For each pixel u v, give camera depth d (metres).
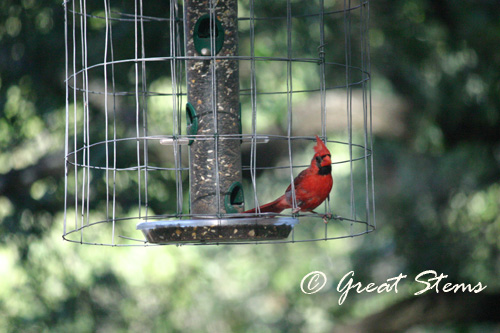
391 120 15.87
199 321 16.42
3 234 14.23
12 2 13.39
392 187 16.69
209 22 8.37
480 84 14.41
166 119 13.77
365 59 15.24
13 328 14.09
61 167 14.02
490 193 15.28
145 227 7.61
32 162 14.37
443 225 15.42
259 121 15.84
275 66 15.35
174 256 16.30
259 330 17.58
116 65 12.94
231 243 8.03
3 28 13.53
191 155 8.41
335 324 16.34
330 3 14.81
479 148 15.20
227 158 8.34
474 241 15.05
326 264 18.05
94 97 13.34
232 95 8.41
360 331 15.62
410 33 14.66
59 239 14.43
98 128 13.51
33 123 14.30
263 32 14.70
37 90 13.74
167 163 13.93
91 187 13.66
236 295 18.16
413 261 15.50
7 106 13.91
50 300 14.40
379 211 16.59
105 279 14.77
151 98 13.70
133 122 13.63
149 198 13.84
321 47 8.30
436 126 15.20
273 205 8.40
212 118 8.34
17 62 13.62
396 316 15.30
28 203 14.30
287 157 16.59
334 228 18.78
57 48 13.27
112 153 13.62
